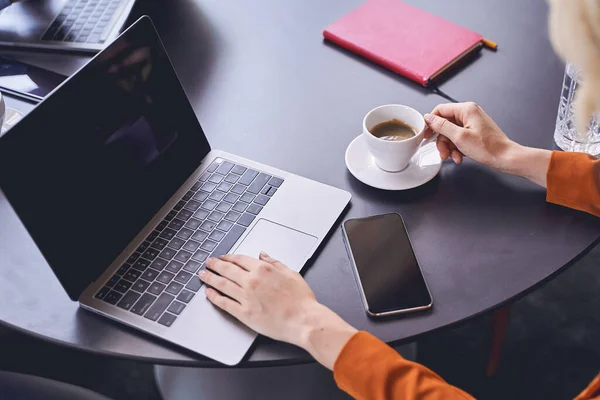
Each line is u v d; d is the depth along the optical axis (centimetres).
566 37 74
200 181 98
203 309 82
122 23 125
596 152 99
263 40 124
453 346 157
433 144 102
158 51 92
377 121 100
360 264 86
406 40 118
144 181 92
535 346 156
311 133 106
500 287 83
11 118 110
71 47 122
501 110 107
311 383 134
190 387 141
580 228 89
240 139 106
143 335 81
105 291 85
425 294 82
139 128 90
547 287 168
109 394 155
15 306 85
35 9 132
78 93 83
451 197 95
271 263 85
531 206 92
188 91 115
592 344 156
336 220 92
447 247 88
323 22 127
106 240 87
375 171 98
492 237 89
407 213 93
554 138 101
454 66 115
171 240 90
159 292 84
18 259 91
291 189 96
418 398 74
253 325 79
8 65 122
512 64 115
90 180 84
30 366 157
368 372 75
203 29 128
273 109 111
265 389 136
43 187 79
